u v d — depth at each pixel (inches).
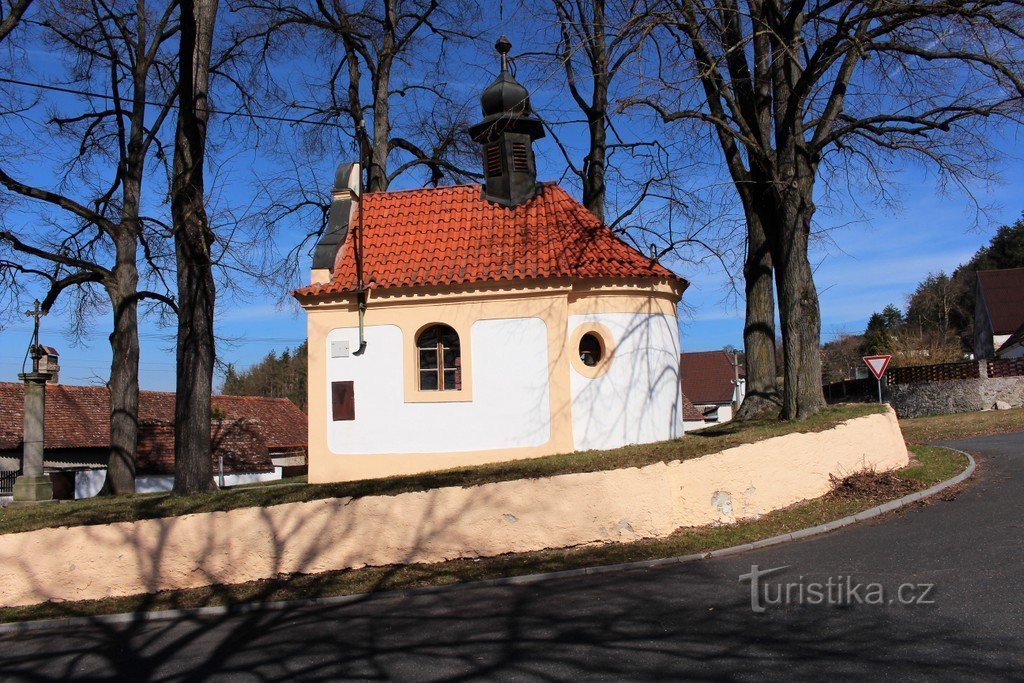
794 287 600.7
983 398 1333.7
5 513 557.6
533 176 756.6
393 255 689.6
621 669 259.6
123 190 870.4
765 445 485.1
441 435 642.2
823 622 290.4
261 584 437.1
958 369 1375.5
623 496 443.8
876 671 239.1
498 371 639.1
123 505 521.7
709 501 460.8
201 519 449.4
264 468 1387.8
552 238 679.7
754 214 760.3
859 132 643.5
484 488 444.1
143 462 1228.5
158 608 413.7
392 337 653.9
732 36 631.2
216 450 1362.0
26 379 797.9
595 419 635.5
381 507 445.1
